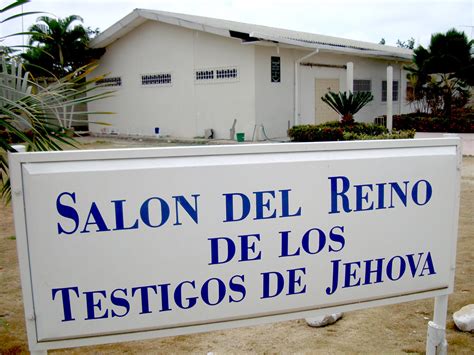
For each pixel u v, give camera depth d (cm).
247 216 191
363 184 203
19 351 302
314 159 196
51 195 174
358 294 210
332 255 204
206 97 1653
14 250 513
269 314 200
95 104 2014
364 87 2030
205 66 1641
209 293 192
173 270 187
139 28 1814
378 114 2127
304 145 194
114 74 1939
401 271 214
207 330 194
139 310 186
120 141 1695
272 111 1584
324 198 199
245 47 1528
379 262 211
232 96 1580
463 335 315
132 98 1889
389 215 209
